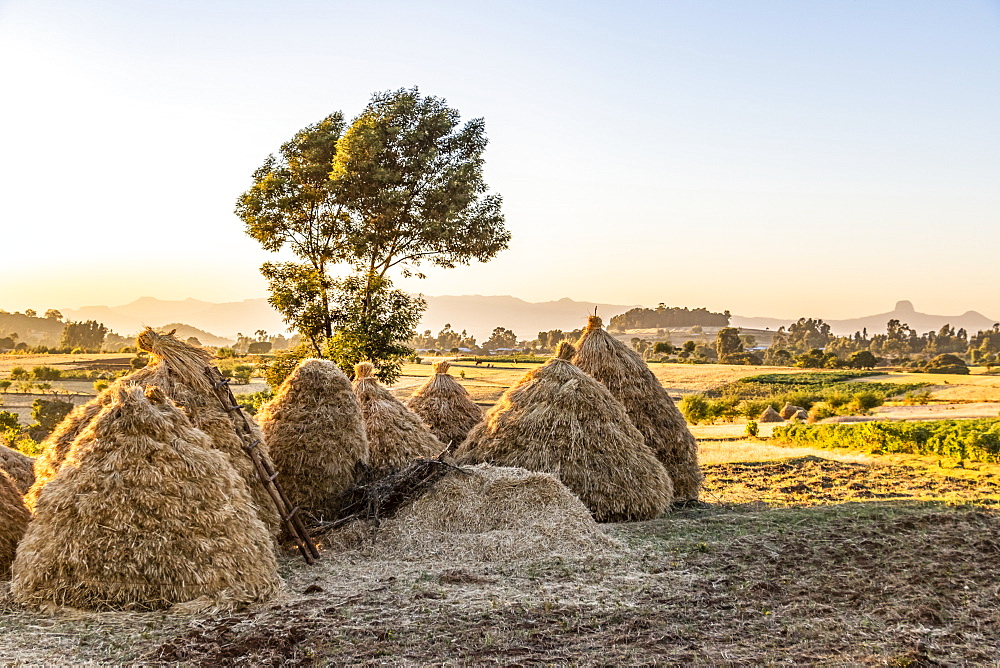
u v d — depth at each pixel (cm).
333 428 1174
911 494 1642
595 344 1557
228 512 830
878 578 857
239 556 812
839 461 2409
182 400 997
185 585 780
